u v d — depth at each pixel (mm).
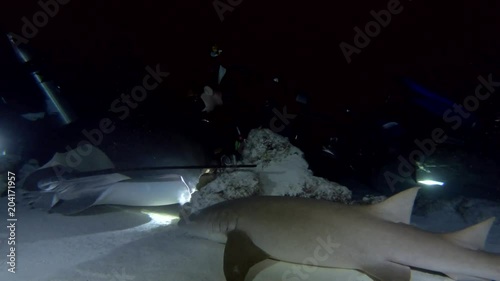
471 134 3762
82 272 1241
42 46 5418
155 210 1996
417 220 2125
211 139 2436
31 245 1472
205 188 1851
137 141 2691
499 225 1980
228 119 2482
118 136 2801
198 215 1533
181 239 1594
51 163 2299
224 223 1444
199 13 5668
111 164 2428
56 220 1803
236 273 1166
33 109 4227
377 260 1271
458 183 2971
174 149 2512
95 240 1557
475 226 1291
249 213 1426
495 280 1197
